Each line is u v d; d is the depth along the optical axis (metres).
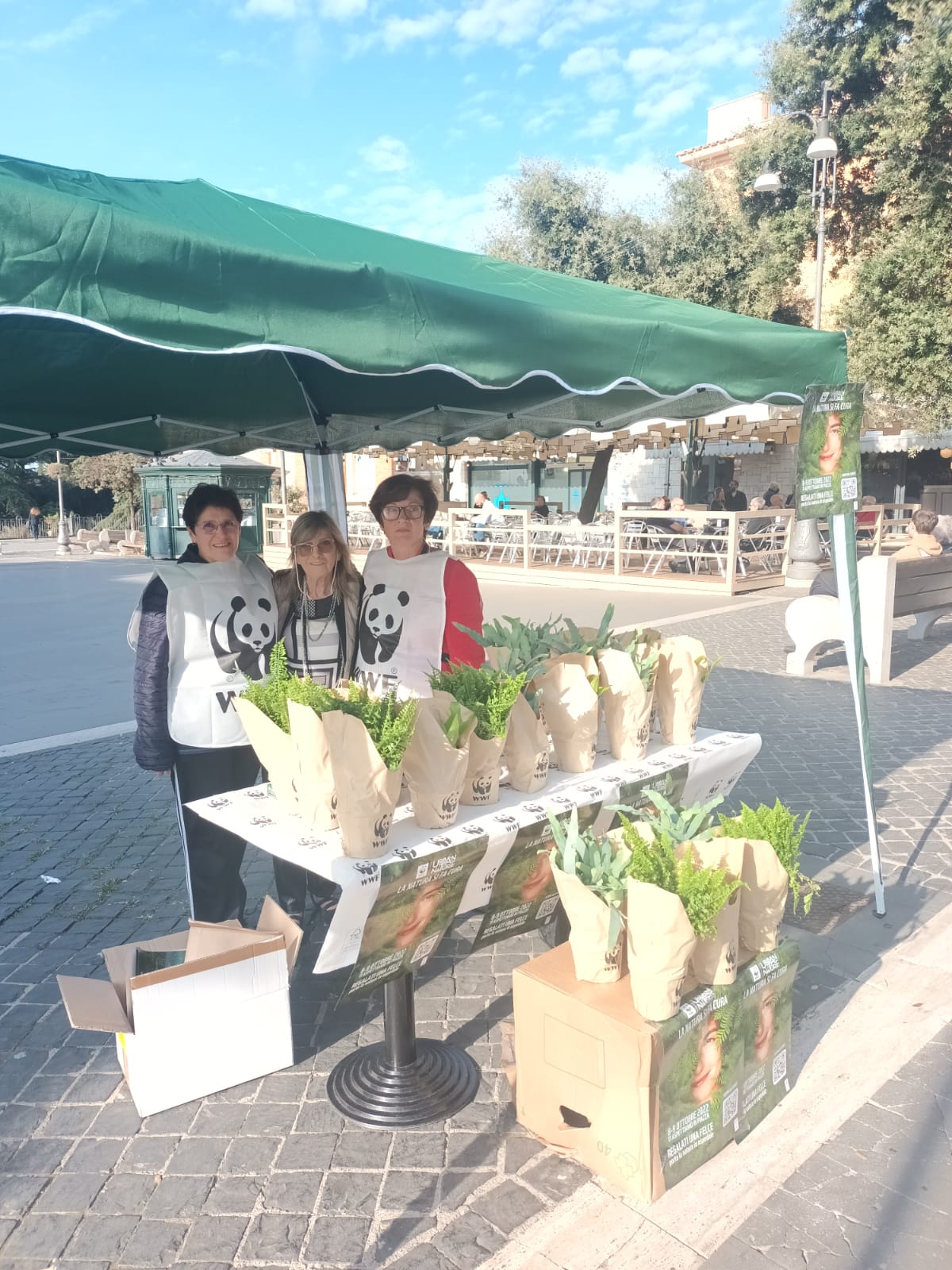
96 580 18.47
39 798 5.50
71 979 2.75
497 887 2.51
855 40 16.17
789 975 2.55
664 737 3.17
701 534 14.02
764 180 13.88
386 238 3.68
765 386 3.31
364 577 3.42
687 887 2.17
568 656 2.88
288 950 2.93
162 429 5.11
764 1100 2.56
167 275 1.97
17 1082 2.87
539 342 2.65
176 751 3.17
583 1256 2.12
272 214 3.33
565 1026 2.34
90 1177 2.43
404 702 2.55
